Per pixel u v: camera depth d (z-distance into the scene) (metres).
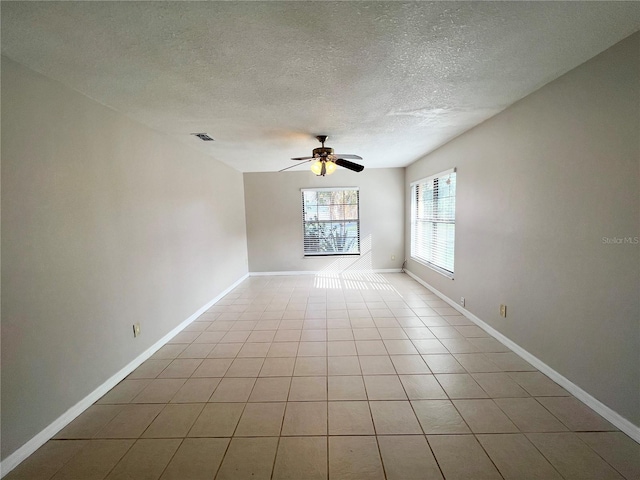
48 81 1.70
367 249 5.86
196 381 2.22
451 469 1.42
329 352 2.62
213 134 2.98
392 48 1.51
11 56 1.48
